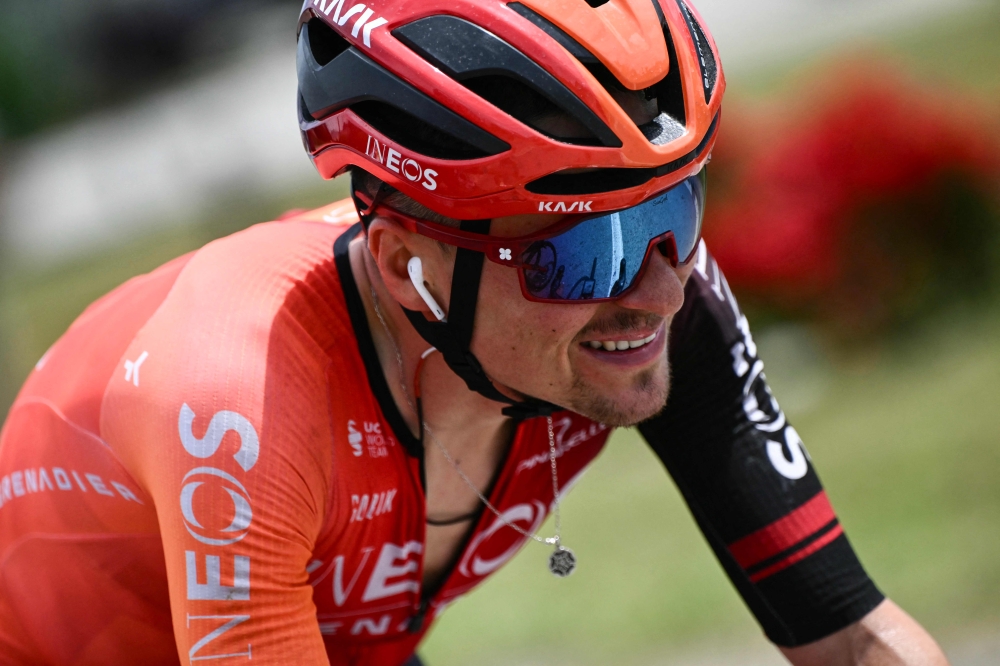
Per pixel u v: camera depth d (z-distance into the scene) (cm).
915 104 2217
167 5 6519
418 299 545
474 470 627
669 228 526
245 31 6881
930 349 2094
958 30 3591
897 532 1498
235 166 4956
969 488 1559
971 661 1163
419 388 576
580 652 1448
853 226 2192
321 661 502
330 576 590
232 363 512
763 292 2261
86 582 595
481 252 516
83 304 3947
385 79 511
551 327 525
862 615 625
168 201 5253
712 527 650
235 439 492
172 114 6372
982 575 1327
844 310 2217
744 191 2328
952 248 2161
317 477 525
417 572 627
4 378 2170
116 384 547
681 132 510
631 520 1878
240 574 481
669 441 647
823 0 5053
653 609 1521
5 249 2711
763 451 635
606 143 485
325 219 643
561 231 506
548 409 584
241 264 566
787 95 2712
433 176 501
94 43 6694
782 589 632
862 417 1919
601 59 492
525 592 1711
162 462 500
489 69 491
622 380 546
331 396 548
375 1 523
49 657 628
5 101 7012
